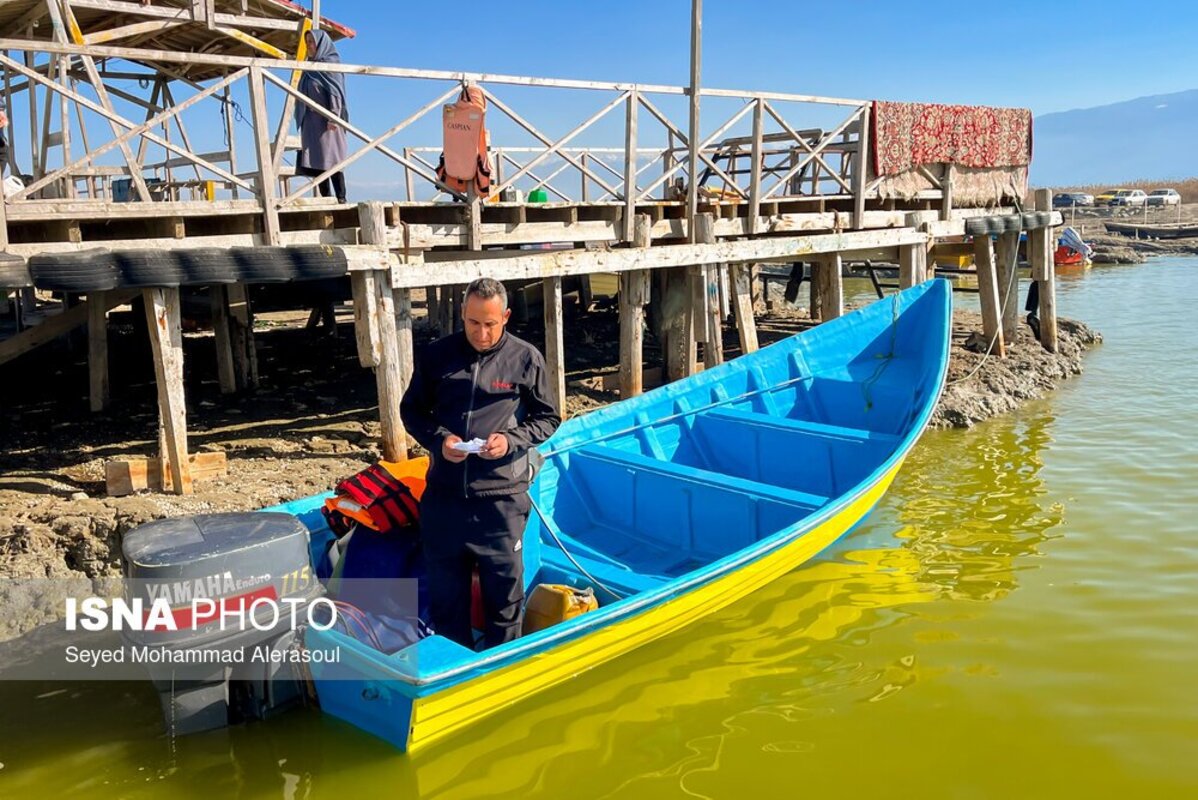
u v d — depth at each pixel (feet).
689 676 15.38
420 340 45.27
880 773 12.72
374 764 12.86
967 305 61.05
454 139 25.34
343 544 14.80
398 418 24.36
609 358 40.04
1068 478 25.79
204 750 13.09
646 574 18.72
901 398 25.72
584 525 20.95
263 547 12.41
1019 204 42.24
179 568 11.79
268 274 21.50
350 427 27.71
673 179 40.37
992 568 19.67
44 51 19.45
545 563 17.81
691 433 24.48
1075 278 86.17
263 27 33.42
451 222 27.14
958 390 34.01
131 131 20.89
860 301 70.23
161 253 20.21
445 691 12.46
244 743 13.17
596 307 55.57
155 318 20.47
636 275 29.86
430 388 13.10
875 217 37.24
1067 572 19.40
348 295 43.42
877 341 29.12
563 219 28.63
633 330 30.25
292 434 26.91
